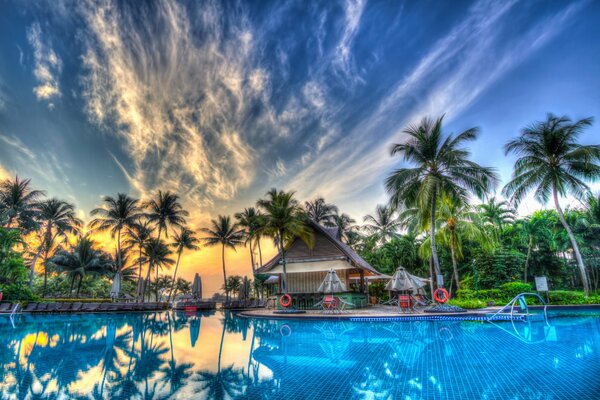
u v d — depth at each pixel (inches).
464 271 1416.1
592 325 496.4
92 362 320.8
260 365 300.2
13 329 605.6
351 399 203.6
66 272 1576.0
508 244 1432.1
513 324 527.2
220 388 231.9
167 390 228.1
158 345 421.1
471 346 350.3
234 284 2783.0
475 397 198.4
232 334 529.7
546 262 1389.0
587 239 1402.6
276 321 708.0
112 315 1011.9
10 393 222.4
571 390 205.5
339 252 962.7
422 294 952.9
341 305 815.1
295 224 903.7
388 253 1513.3
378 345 379.6
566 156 878.4
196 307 1353.3
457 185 826.8
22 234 1445.6
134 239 1815.9
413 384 227.9
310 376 258.1
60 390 229.3
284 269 891.4
